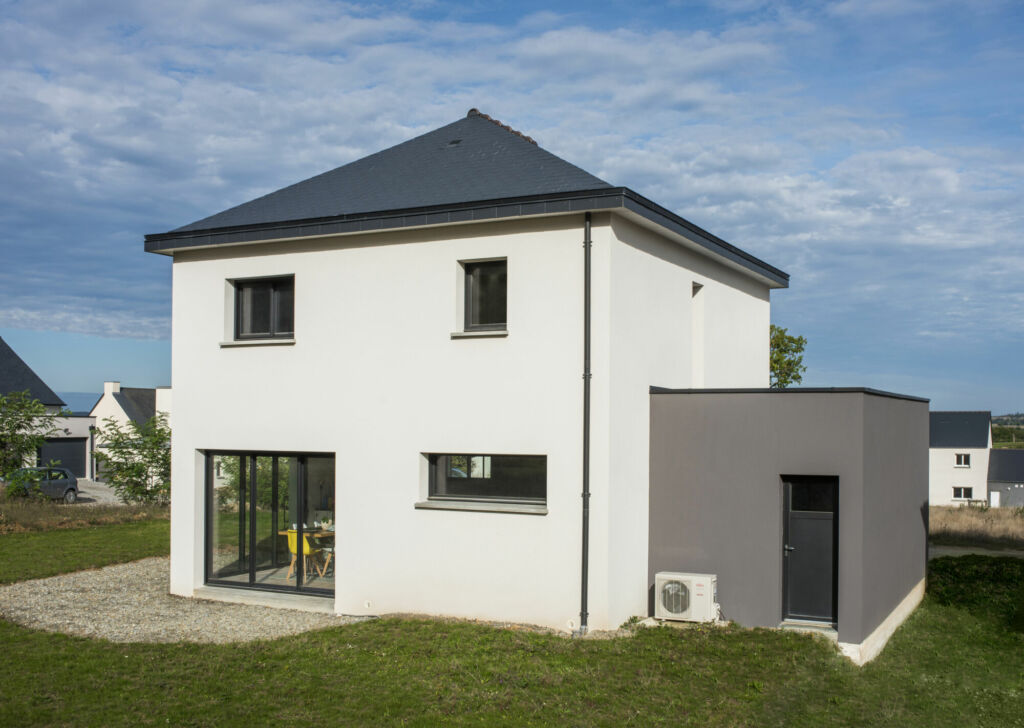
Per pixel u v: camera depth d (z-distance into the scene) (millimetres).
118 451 26297
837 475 10258
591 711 7738
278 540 12430
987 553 18000
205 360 12742
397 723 7367
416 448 11383
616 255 10539
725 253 13562
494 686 8258
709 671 8836
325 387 11945
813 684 8617
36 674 8492
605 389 10352
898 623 11914
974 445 59531
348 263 11836
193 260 12883
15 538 18484
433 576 11203
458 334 11109
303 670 8719
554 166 11617
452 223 10820
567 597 10453
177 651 9375
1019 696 8922
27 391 26609
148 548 16969
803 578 10539
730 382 14812
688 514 11086
